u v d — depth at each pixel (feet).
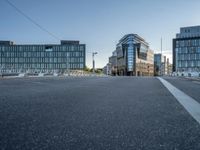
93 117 13.75
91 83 49.52
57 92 28.17
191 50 409.69
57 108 16.66
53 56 506.89
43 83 49.44
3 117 13.35
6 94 25.35
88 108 16.83
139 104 18.98
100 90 31.40
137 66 478.59
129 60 475.31
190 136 10.03
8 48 509.76
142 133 10.46
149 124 12.14
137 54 479.82
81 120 12.94
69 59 504.84
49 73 179.83
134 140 9.44
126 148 8.50
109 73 562.66
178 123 12.40
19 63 506.89
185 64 413.59
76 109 16.35
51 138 9.62
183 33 421.59
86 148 8.48
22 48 509.35
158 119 13.35
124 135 10.14
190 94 27.81
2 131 10.53
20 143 8.96
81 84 45.47
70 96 24.08
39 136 9.87
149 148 8.51
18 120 12.69
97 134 10.27
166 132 10.63
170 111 15.92
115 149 8.39
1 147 8.50
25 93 26.61
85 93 27.22
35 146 8.65
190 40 411.54
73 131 10.70
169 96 24.95
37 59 506.89
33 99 21.29
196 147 8.66
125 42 492.54
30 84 45.42
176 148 8.53
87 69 495.41
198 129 11.20
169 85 44.57
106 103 19.35
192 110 16.38
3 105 17.51
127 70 477.36
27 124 11.86
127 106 17.90
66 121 12.66
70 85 42.11
